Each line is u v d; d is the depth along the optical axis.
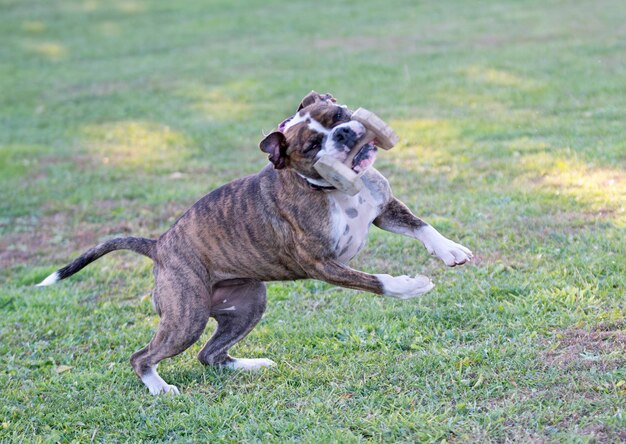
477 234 8.38
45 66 21.75
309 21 24.02
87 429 5.84
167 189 11.48
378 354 6.31
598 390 5.29
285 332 6.96
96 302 8.22
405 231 5.94
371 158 5.42
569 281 6.98
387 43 19.94
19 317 7.91
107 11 28.27
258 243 6.01
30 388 6.50
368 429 5.25
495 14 21.95
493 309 6.73
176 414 5.78
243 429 5.44
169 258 6.27
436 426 5.12
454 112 13.49
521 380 5.57
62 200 11.55
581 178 9.50
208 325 7.43
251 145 13.34
